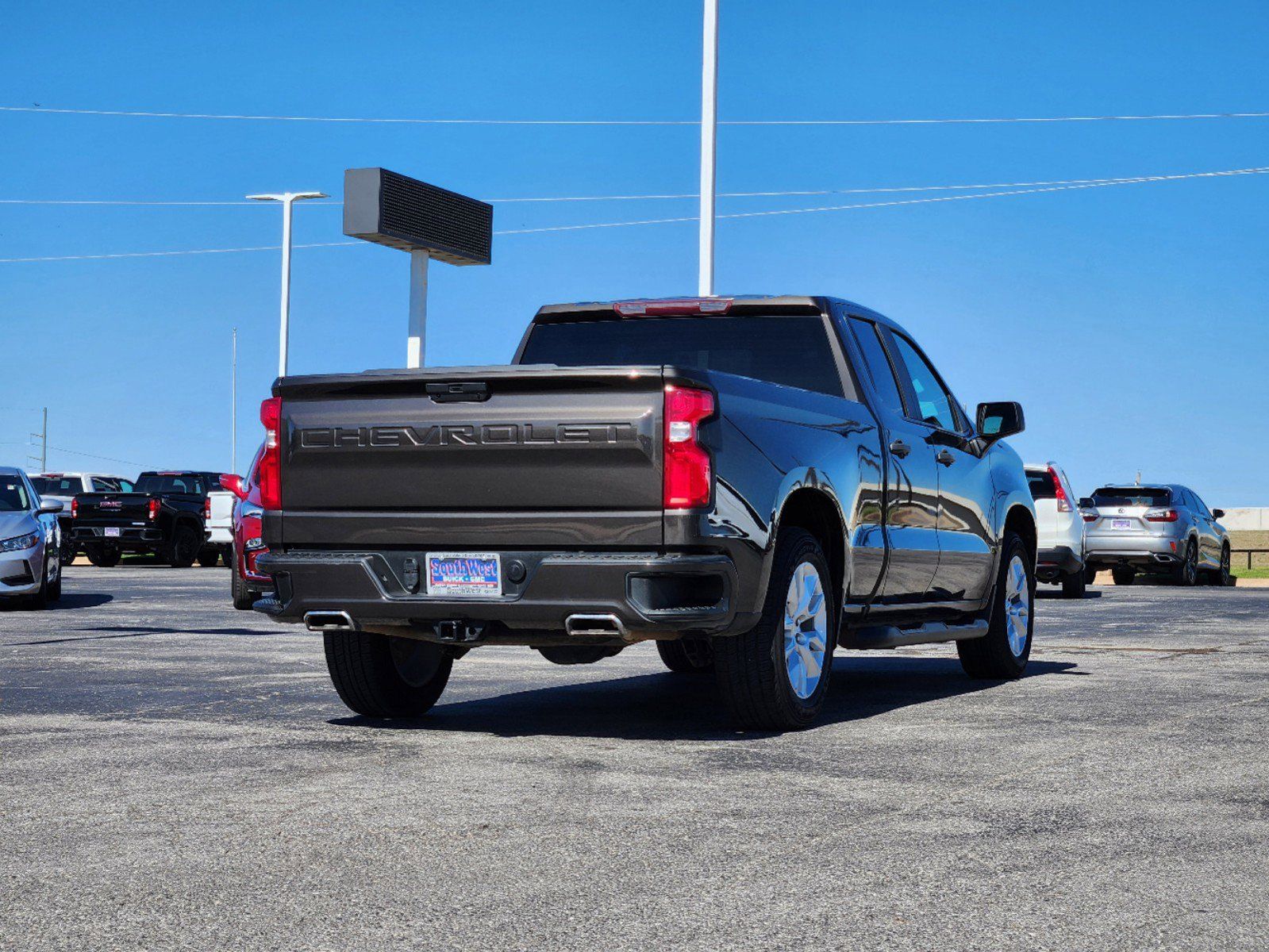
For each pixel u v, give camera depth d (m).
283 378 6.84
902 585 8.22
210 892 4.07
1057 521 20.27
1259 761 6.15
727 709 7.43
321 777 5.77
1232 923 3.78
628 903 3.96
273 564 6.87
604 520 6.32
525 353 8.61
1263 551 37.72
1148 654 11.17
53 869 4.32
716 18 18.94
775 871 4.30
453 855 4.49
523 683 9.31
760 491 6.63
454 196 29.80
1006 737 6.84
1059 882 4.18
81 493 31.75
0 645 11.92
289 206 40.97
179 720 7.40
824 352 8.04
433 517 6.56
